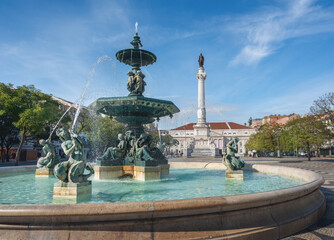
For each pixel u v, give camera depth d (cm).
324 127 2712
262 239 317
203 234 288
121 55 913
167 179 780
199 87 5606
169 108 895
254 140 5450
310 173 699
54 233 268
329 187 795
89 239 266
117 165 798
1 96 2177
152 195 511
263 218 334
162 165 825
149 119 929
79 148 491
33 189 583
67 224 269
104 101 817
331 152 5084
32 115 2214
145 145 809
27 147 3956
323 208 471
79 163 473
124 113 900
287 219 358
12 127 2984
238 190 575
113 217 270
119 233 271
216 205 297
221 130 9075
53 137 3691
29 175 882
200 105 5600
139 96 859
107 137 3547
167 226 283
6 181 727
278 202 354
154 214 277
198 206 289
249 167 1101
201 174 938
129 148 833
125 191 556
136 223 276
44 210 265
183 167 1269
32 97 2416
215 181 734
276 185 653
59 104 2903
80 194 471
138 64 941
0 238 267
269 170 977
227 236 294
